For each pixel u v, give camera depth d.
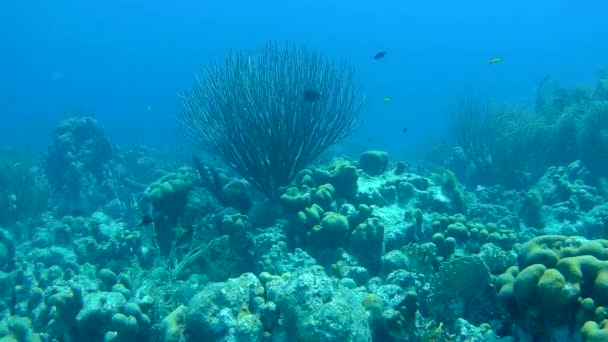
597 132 11.02
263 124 7.30
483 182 12.62
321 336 3.49
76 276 5.98
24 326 4.80
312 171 7.69
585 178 10.49
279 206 7.50
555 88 15.73
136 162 17.28
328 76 7.93
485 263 5.04
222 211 6.99
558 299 3.46
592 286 3.55
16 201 10.77
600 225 8.32
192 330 4.09
